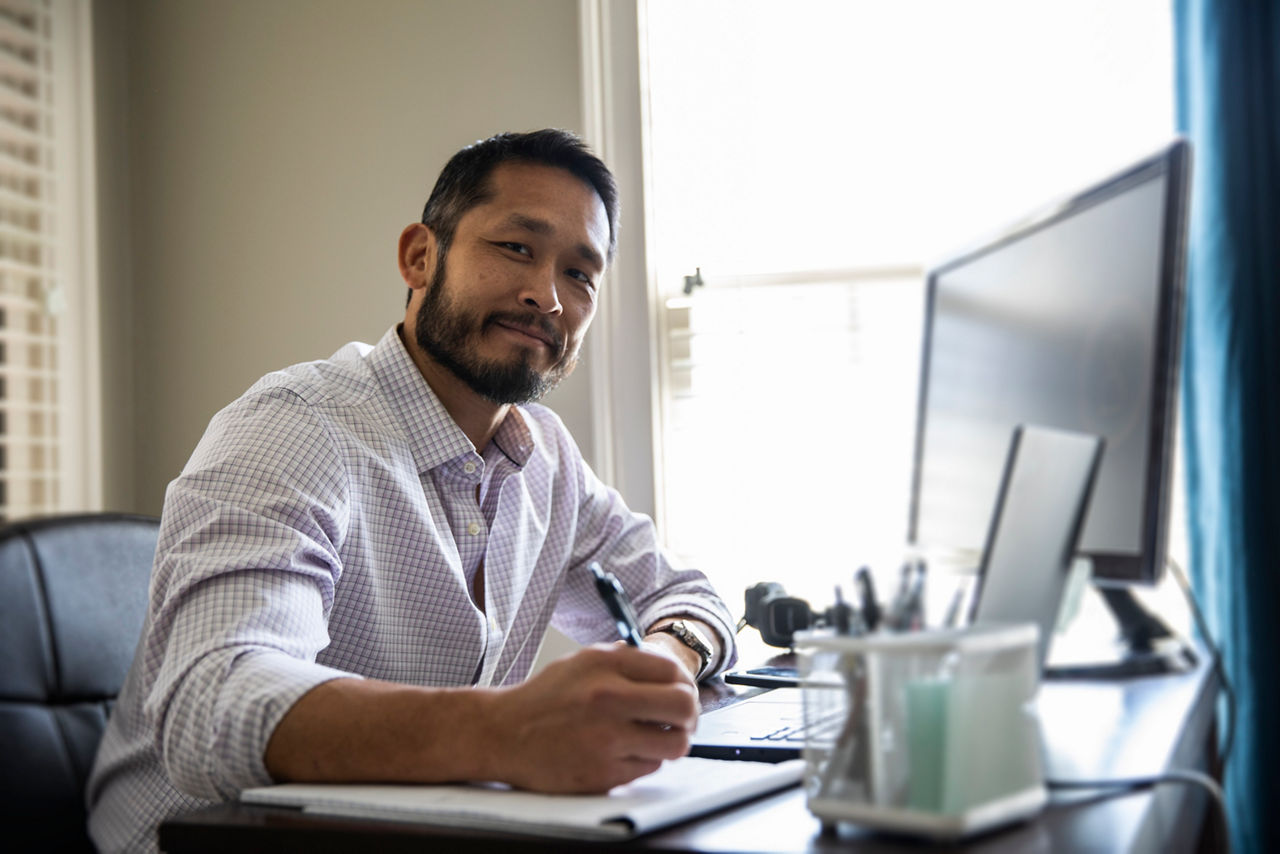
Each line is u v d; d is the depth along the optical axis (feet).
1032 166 7.06
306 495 3.36
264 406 3.57
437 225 4.25
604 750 2.14
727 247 7.42
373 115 7.43
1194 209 6.26
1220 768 2.95
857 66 7.34
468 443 4.02
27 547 3.66
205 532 3.00
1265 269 6.10
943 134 7.22
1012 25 7.13
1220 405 6.09
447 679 4.03
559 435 4.93
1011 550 2.26
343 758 2.35
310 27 7.56
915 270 7.27
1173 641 3.24
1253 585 5.92
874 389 7.29
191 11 7.72
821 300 7.34
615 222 4.52
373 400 3.96
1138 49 6.86
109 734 3.58
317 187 7.49
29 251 6.93
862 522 7.25
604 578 2.50
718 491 7.36
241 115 7.61
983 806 1.72
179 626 2.80
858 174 7.33
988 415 3.15
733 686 4.15
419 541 3.86
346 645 3.74
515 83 7.25
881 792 1.78
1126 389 2.71
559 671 2.29
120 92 7.70
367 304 7.38
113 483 7.45
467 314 4.08
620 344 7.18
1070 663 2.97
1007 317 3.14
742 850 1.77
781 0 7.42
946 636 1.80
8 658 3.49
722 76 7.46
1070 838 1.68
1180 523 6.58
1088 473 2.40
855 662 1.84
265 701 2.45
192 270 7.63
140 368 7.66
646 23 7.36
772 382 7.36
